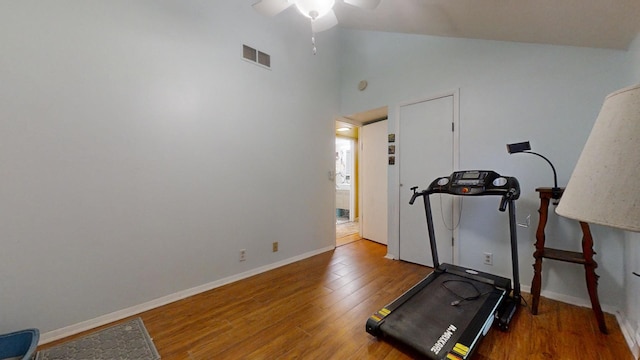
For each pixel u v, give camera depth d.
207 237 2.45
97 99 1.85
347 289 2.43
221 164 2.55
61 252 1.72
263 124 2.91
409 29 2.93
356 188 5.81
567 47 2.09
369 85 3.56
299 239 3.32
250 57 2.79
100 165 1.87
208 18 2.45
